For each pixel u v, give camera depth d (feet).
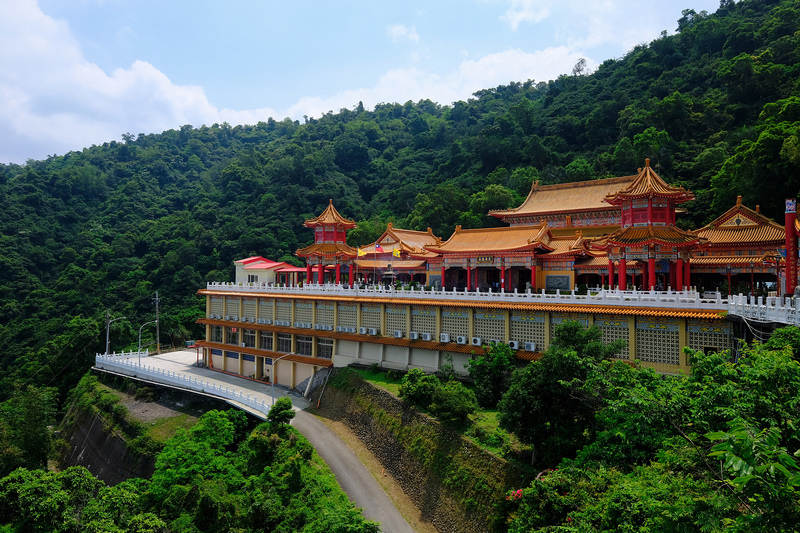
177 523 116.47
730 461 40.55
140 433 197.06
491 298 165.78
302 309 231.91
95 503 110.52
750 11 469.98
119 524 108.58
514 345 155.12
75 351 304.91
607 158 394.11
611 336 139.44
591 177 380.37
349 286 224.94
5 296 428.56
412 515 127.75
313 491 126.82
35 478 114.11
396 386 170.30
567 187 238.27
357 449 158.51
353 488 137.08
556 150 472.44
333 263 250.57
